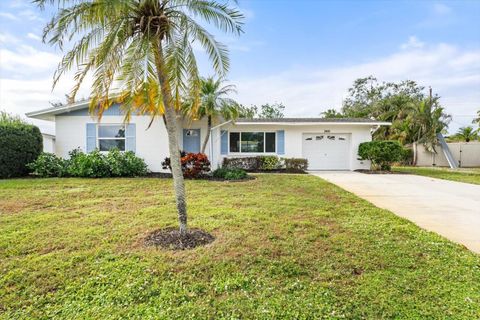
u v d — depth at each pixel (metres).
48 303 2.73
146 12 4.18
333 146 16.52
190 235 4.39
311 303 2.69
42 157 11.74
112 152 12.13
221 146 16.03
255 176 12.50
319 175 13.34
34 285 3.01
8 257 3.69
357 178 12.20
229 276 3.18
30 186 9.14
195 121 14.68
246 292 2.89
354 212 5.98
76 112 12.90
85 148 12.94
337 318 2.49
